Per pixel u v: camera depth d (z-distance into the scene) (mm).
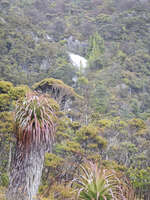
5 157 8023
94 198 3287
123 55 42000
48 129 4484
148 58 41438
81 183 3576
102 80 33250
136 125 15070
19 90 8922
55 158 7727
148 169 9797
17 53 32156
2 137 8008
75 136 11266
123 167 9031
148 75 37438
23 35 37438
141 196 7578
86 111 19375
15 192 4371
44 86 19234
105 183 3465
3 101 8398
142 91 33125
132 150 12281
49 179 6703
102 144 10891
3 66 26703
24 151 4426
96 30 53875
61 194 4809
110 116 22406
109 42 48281
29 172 4410
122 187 3709
